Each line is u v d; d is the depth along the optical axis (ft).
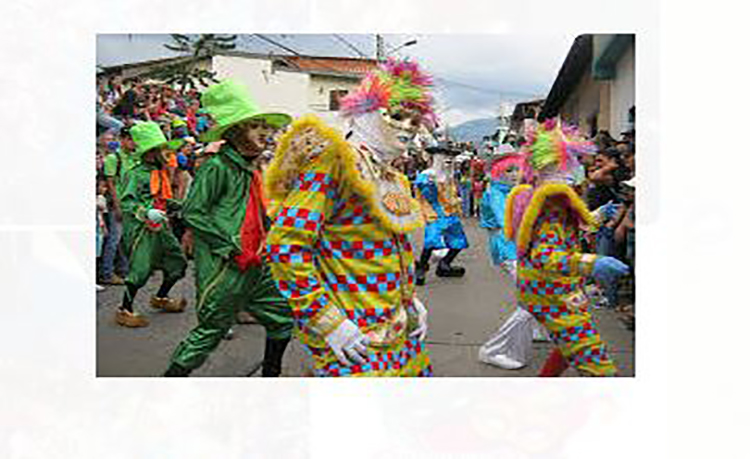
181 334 14.44
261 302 10.49
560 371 10.75
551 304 10.12
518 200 10.61
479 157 41.01
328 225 7.02
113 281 20.24
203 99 10.69
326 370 7.03
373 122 7.13
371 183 6.85
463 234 22.26
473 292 19.62
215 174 10.22
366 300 6.96
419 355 7.69
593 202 16.30
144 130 14.88
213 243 10.09
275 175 7.09
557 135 10.24
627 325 14.76
